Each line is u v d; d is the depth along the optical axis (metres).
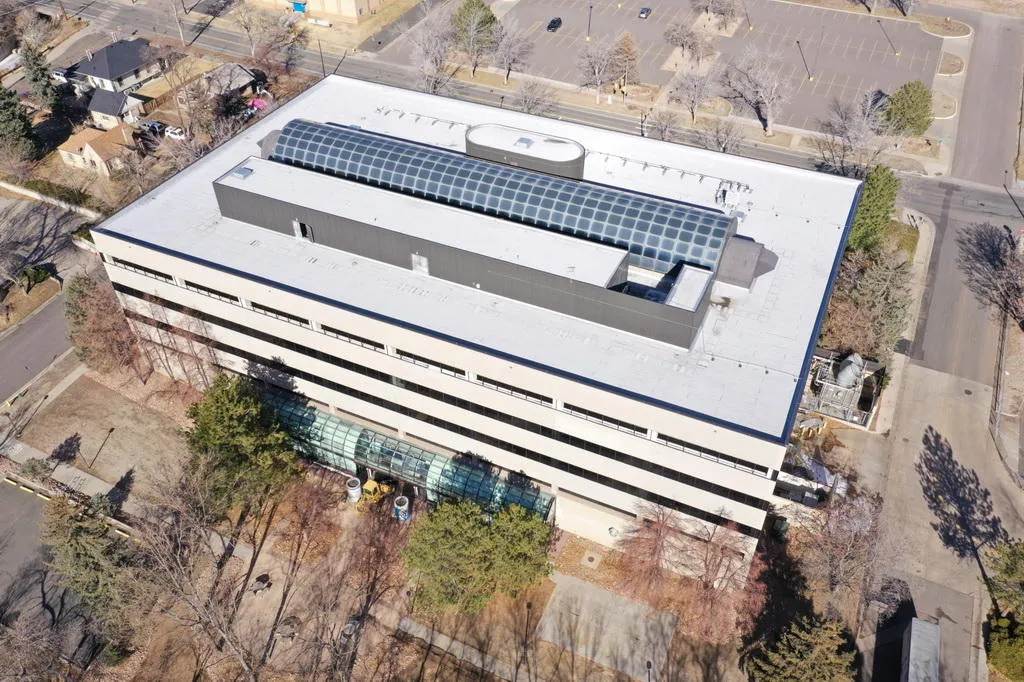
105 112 127.94
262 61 146.75
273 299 69.56
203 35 159.25
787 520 70.62
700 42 151.12
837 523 65.62
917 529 71.50
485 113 98.00
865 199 95.38
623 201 72.25
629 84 141.62
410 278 71.12
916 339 91.44
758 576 67.69
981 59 149.12
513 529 61.06
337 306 66.50
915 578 67.62
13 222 109.81
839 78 143.50
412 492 75.81
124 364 86.12
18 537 71.25
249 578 68.12
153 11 168.50
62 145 119.12
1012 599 61.56
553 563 69.31
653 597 66.56
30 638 60.97
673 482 62.00
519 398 63.78
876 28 161.12
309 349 72.56
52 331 93.06
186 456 75.75
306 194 74.31
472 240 68.44
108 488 75.31
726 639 63.75
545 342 64.12
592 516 69.12
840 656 55.31
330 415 77.50
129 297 80.19
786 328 66.25
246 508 72.69
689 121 131.38
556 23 161.38
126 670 62.12
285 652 63.16
